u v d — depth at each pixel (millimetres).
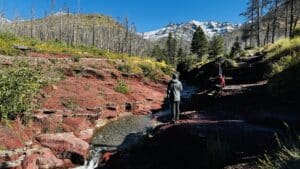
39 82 23188
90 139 19000
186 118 15258
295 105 14047
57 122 19031
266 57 24500
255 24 67500
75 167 15664
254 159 8438
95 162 15695
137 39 151625
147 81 41562
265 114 13133
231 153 9266
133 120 24531
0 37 48094
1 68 24734
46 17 121312
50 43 69312
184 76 56812
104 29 158125
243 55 34750
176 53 125125
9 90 17734
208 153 9578
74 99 23266
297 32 28250
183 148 11305
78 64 36500
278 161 7188
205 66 39906
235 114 14438
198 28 107938
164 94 38812
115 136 19531
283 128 11156
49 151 15906
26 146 15195
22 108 17312
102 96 27219
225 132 11227
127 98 29906
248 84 21094
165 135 12695
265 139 10000
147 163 12031
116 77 36812
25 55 38875
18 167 13469
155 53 132500
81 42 133625
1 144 13945
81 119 21000
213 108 16531
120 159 13664
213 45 106812
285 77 16031
